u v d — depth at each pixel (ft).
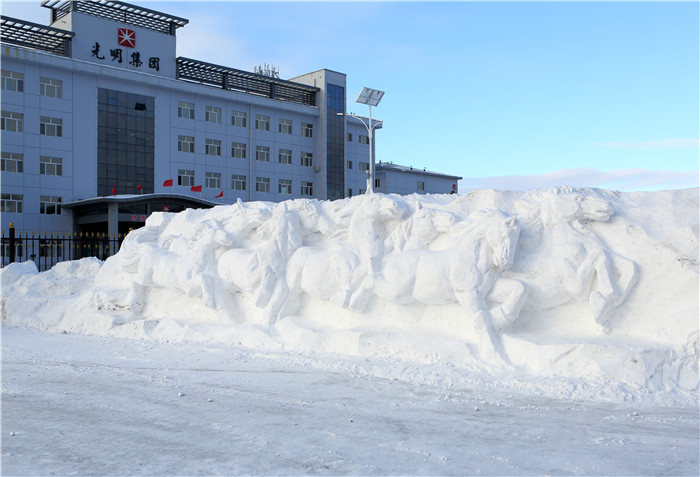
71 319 43.39
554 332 28.35
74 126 122.72
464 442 18.16
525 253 29.04
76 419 20.95
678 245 26.78
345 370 28.07
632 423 20.10
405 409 21.75
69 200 121.90
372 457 16.90
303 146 157.99
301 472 15.79
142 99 132.46
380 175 167.53
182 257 39.70
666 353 24.85
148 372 28.86
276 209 37.99
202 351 33.47
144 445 18.07
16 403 23.30
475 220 30.14
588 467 16.14
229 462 16.56
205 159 141.69
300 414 21.22
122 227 125.49
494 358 27.48
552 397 23.35
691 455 17.03
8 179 114.83
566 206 28.78
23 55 115.14
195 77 144.15
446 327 30.55
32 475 15.71
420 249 31.76
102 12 131.95
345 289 32.58
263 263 35.60
